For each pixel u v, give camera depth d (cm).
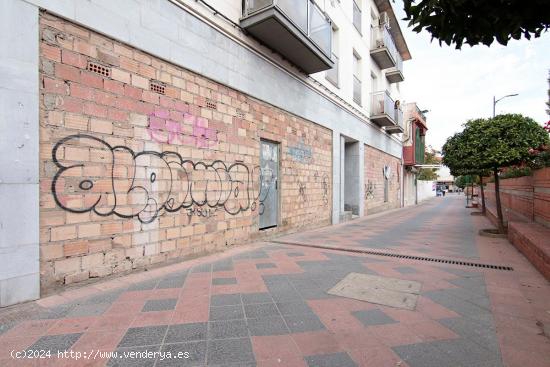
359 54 1334
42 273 350
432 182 4678
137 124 448
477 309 338
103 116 407
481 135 749
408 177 2534
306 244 681
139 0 449
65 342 261
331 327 294
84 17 385
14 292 326
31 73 338
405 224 1098
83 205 387
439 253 602
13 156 325
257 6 644
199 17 546
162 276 440
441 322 307
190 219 531
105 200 410
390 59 1564
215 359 239
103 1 404
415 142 2423
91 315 312
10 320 297
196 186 542
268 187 744
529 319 315
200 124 550
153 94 470
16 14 328
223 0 600
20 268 331
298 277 444
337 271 475
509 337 278
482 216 1421
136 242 448
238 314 320
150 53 464
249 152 669
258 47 694
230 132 617
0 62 317
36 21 343
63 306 331
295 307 340
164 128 486
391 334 282
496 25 225
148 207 463
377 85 1622
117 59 423
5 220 320
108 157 412
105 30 407
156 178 474
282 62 780
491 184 1738
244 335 277
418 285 413
